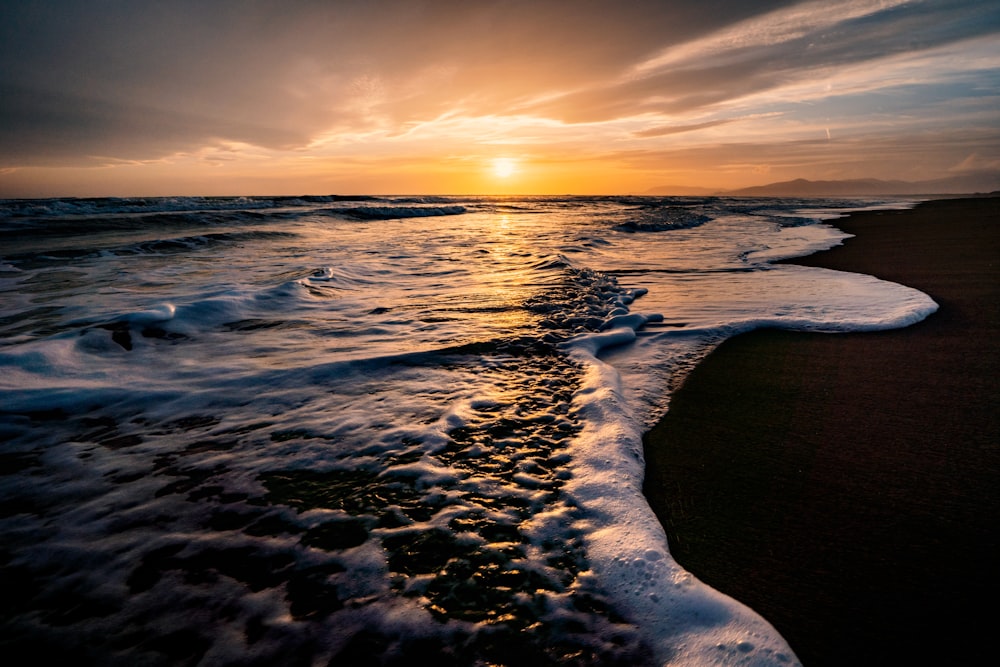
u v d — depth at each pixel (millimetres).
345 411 2834
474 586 1612
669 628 1462
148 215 13711
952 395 2916
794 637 1404
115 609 1507
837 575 1625
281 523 1907
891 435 2492
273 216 16328
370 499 2059
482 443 2494
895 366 3383
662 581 1619
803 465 2266
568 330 4309
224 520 1921
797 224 15125
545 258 8039
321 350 3799
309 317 4707
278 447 2453
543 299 5352
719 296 5473
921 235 10711
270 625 1462
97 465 2281
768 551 1744
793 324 4355
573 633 1445
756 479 2174
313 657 1359
